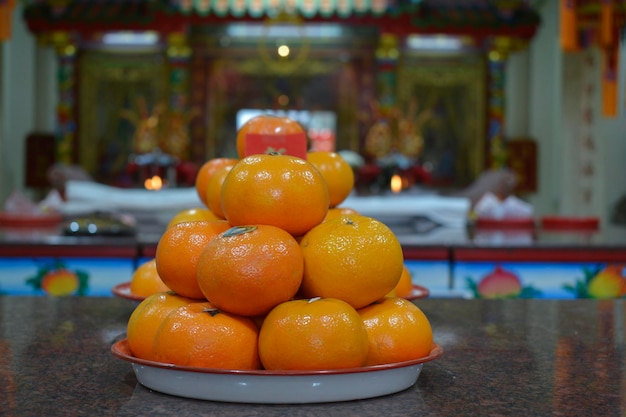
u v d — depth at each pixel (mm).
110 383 886
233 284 813
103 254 2611
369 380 807
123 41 10641
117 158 10773
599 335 1211
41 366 973
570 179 7418
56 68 10695
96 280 2615
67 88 10398
